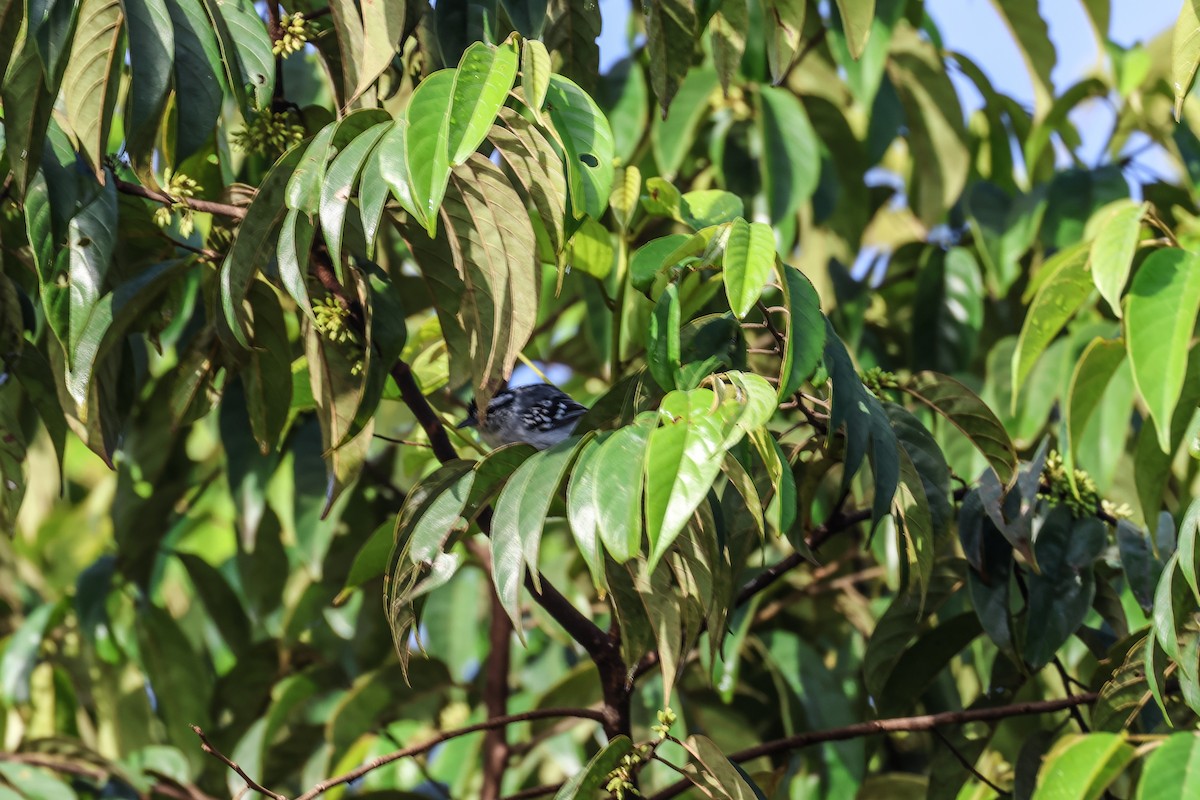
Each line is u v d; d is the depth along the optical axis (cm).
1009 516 637
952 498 685
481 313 566
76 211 547
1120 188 915
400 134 488
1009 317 1018
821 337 493
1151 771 506
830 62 1004
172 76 536
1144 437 622
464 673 1019
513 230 550
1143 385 545
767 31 619
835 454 628
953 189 1019
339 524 953
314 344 609
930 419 880
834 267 944
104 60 550
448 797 908
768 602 965
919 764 924
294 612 947
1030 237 905
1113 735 534
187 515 1081
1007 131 1083
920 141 1021
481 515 595
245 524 884
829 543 1012
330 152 508
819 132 974
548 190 538
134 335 865
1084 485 673
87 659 1005
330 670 946
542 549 1027
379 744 1038
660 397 538
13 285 643
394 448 959
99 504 1189
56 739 873
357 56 568
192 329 881
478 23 586
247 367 680
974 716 654
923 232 1164
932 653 711
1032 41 1005
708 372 514
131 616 1065
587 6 620
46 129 525
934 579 710
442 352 749
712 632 543
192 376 684
